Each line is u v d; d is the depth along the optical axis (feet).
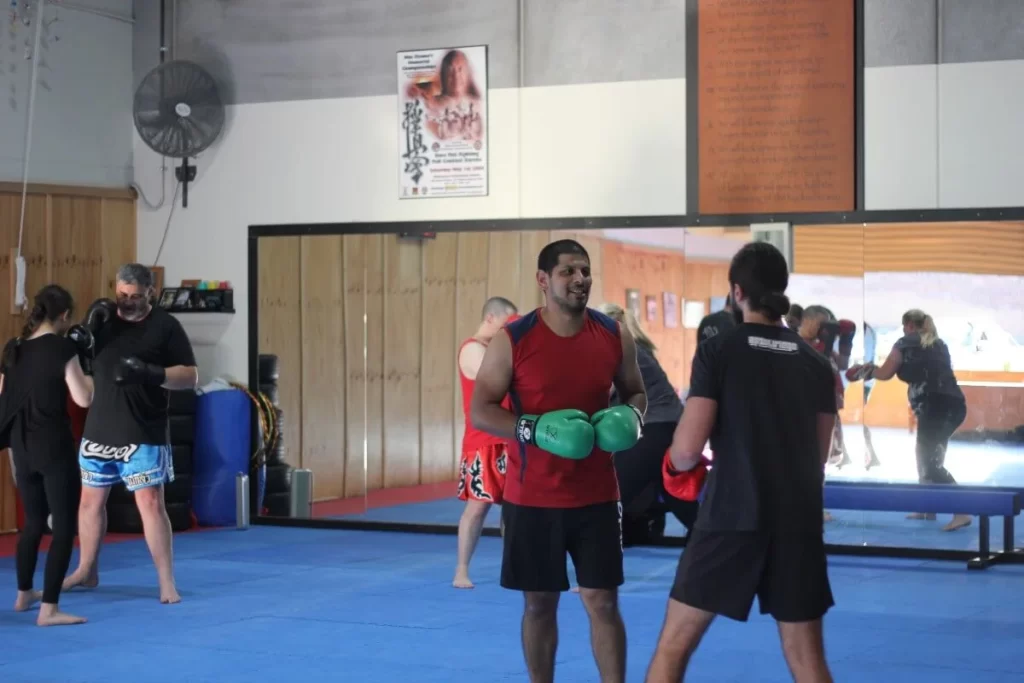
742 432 12.54
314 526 34.17
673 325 31.07
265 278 34.91
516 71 32.37
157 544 23.27
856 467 29.96
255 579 25.95
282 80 34.60
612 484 14.49
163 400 23.07
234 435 33.94
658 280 31.19
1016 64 28.48
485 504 24.63
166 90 34.27
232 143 35.14
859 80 29.53
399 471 34.55
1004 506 26.61
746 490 12.42
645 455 26.11
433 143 33.19
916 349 29.37
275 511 34.60
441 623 21.48
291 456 34.76
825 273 29.96
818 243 29.99
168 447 23.38
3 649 19.61
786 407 12.63
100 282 35.45
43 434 21.22
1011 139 28.55
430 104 33.14
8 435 21.61
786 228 30.01
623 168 31.48
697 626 12.58
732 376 12.67
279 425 34.78
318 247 34.45
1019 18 28.45
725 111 30.55
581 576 14.35
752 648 19.57
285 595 24.13
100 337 22.18
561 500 14.19
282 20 34.55
